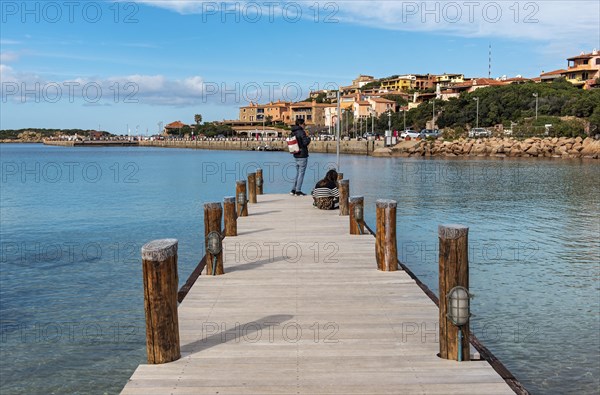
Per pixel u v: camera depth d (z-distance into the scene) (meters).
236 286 8.20
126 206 31.86
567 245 17.42
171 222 25.25
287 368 5.17
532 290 12.30
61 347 9.60
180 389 4.73
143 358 9.13
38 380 8.31
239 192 15.41
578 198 30.86
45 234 22.30
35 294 13.04
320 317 6.71
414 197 32.25
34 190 43.84
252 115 160.25
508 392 4.64
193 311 6.98
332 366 5.21
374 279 8.55
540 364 8.41
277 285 8.25
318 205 16.91
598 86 105.31
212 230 9.24
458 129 92.75
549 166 57.66
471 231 20.19
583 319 10.36
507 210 26.27
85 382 8.24
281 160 90.44
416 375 4.99
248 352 5.58
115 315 11.38
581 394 7.44
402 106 137.62
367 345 5.76
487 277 13.45
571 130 76.00
